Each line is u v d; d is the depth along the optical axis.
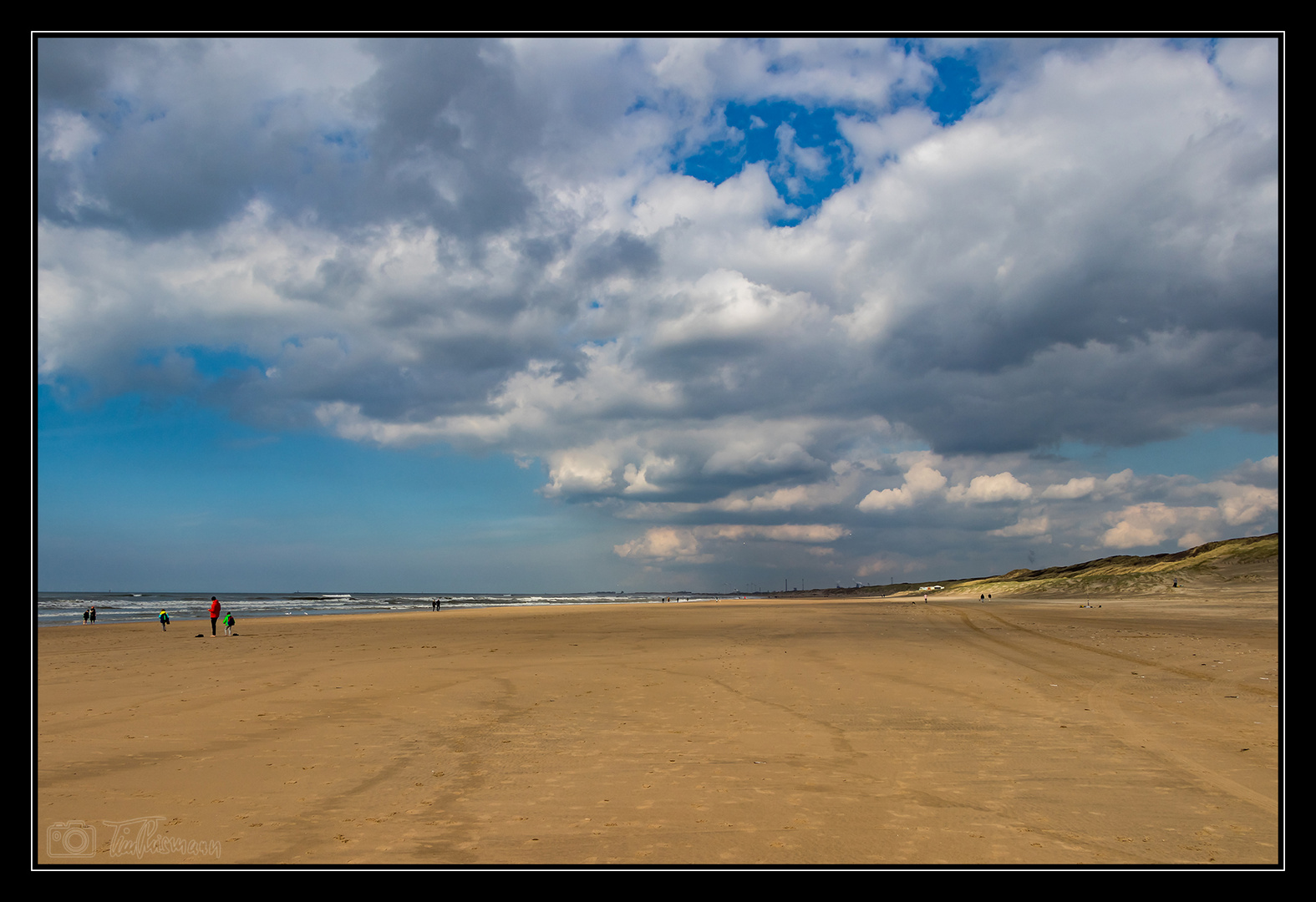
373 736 10.18
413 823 6.60
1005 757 8.83
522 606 89.56
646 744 9.62
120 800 7.29
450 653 21.42
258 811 6.98
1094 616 40.66
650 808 6.99
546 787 7.71
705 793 7.48
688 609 65.06
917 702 12.55
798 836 6.23
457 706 12.48
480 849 5.96
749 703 12.62
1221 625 31.73
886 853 5.86
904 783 7.80
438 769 8.43
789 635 27.66
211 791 7.61
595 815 6.81
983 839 6.15
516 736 10.15
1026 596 94.44
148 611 74.25
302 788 7.72
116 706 12.53
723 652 21.08
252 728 10.68
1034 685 14.26
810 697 13.24
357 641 26.91
